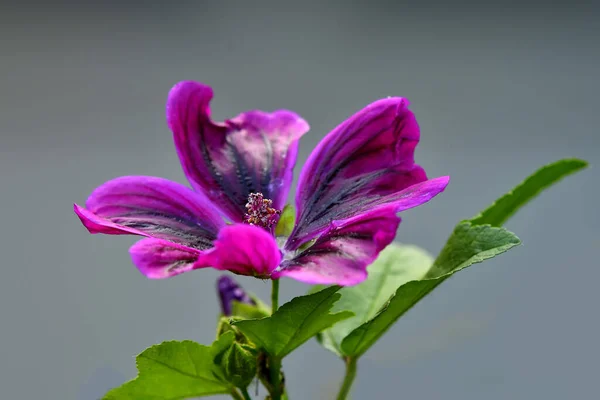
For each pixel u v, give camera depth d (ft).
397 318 1.61
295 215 1.62
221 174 1.64
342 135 1.62
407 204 1.56
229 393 1.62
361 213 1.60
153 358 1.59
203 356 1.59
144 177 1.61
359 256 1.55
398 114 1.61
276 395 1.61
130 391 1.61
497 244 1.59
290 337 1.59
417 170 1.61
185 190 1.62
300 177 1.63
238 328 1.59
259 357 1.61
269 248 1.55
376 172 1.61
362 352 1.64
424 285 1.58
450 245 1.61
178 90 1.63
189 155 1.64
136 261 1.57
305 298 1.57
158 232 1.60
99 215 1.60
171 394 1.61
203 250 1.61
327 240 1.57
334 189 1.62
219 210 1.64
